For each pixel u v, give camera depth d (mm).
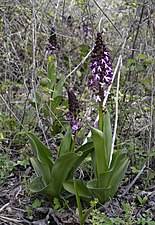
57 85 1023
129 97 941
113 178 732
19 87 1076
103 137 669
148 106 969
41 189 716
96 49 654
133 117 952
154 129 888
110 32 1291
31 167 874
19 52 1207
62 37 1258
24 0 1246
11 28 1224
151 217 730
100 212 733
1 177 814
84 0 1243
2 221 717
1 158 859
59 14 1334
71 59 1323
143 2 1029
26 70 1112
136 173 857
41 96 942
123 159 720
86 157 789
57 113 994
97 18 1357
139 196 752
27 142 924
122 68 1070
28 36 1168
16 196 780
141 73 1044
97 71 660
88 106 978
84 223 704
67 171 708
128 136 930
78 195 679
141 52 1029
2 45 1189
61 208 726
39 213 731
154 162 871
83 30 1340
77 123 709
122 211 739
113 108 956
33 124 988
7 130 948
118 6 1345
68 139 720
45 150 741
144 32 1101
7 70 1122
